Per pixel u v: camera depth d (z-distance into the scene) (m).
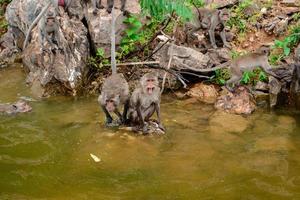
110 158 7.44
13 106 8.38
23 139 7.78
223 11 9.30
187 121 8.14
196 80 8.98
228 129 7.97
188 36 9.27
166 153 7.52
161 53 8.99
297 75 8.37
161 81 8.83
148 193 6.92
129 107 7.93
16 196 6.86
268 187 7.00
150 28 9.25
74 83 8.77
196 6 9.35
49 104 8.59
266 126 8.04
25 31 9.64
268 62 8.59
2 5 11.05
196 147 7.62
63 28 8.89
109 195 6.89
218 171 7.23
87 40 9.07
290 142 7.71
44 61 8.87
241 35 9.33
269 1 9.70
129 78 8.91
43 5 9.37
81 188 6.98
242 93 8.48
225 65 8.51
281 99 8.49
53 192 6.92
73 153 7.52
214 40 9.18
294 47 9.01
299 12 9.46
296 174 7.18
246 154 7.50
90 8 9.18
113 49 8.36
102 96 7.80
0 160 7.39
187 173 7.21
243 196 6.88
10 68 9.69
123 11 9.08
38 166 7.30
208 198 6.85
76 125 8.06
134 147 7.62
